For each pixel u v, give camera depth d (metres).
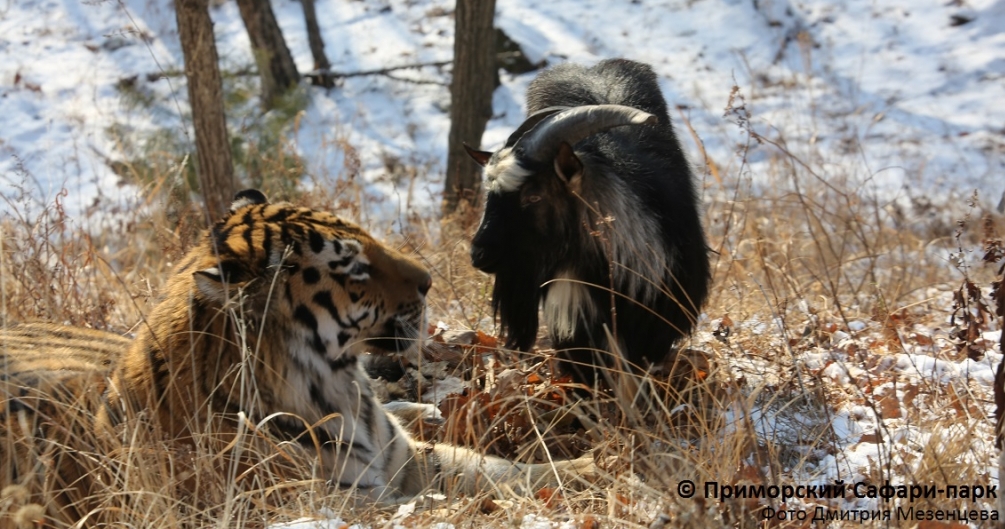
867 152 18.17
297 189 13.54
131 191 15.09
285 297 5.47
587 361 7.18
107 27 23.50
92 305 8.31
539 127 6.81
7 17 24.09
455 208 13.18
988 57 21.50
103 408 5.42
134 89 19.25
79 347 6.34
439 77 22.16
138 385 5.47
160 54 22.25
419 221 12.36
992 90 20.53
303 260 5.54
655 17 24.11
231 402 5.41
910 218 14.54
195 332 5.34
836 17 23.58
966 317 6.33
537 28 23.64
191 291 5.33
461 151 13.33
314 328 5.61
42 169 17.09
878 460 5.67
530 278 7.20
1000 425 4.80
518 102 20.70
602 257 6.90
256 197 6.24
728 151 18.11
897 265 10.81
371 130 19.98
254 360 5.36
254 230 5.55
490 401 6.78
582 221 6.87
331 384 5.78
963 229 8.04
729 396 6.18
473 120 13.23
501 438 6.68
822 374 6.79
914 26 22.95
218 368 5.39
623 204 6.84
